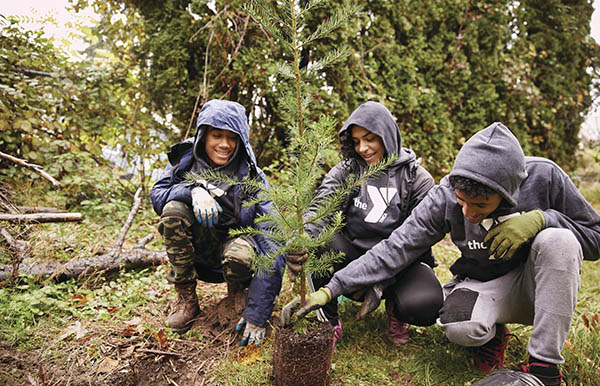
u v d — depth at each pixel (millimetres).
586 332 2168
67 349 1924
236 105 2121
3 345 1897
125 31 4414
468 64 4965
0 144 3785
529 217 1643
